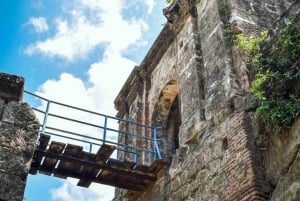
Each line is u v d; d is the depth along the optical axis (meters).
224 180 8.77
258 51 9.40
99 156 10.61
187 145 10.91
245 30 10.94
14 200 4.93
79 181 11.32
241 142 8.53
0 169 5.10
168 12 14.44
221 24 11.48
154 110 14.63
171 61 14.27
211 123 10.16
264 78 8.26
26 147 5.36
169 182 11.00
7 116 5.51
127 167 11.18
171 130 14.39
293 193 6.86
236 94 9.73
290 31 8.12
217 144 9.50
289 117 7.36
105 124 11.27
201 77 11.71
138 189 12.00
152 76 15.62
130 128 15.45
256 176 7.86
